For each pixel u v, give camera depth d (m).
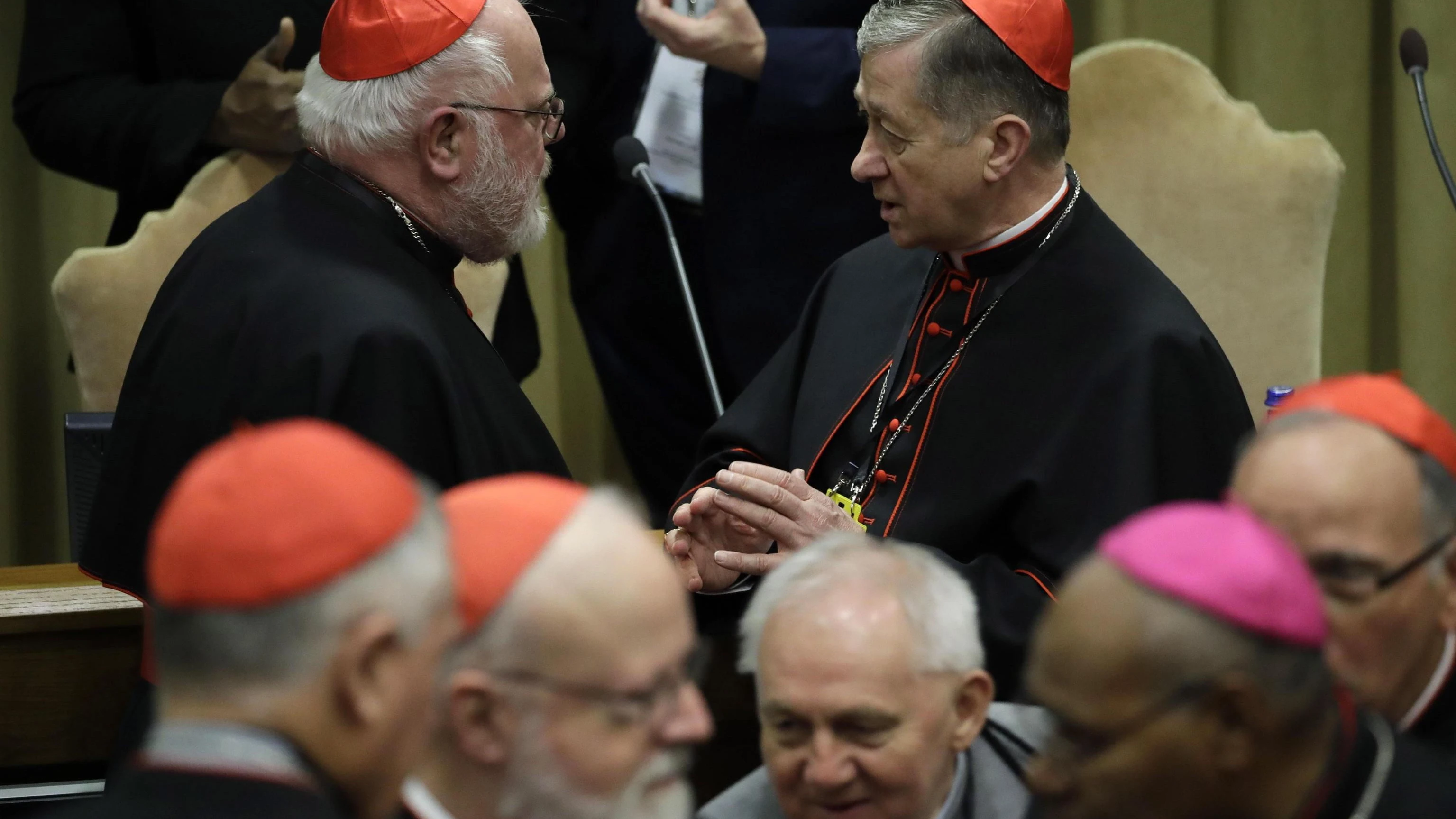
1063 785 5.47
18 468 18.67
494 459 10.44
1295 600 5.38
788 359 12.75
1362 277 19.28
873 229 15.66
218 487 4.91
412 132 10.64
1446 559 6.54
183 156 14.91
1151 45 15.13
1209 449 10.76
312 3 15.84
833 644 7.03
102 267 14.28
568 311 19.91
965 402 11.14
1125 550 5.51
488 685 5.81
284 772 4.70
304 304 10.06
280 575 4.77
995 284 11.32
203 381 10.17
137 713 10.12
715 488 11.70
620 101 16.09
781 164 15.49
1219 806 5.40
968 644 7.25
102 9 16.00
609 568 5.91
